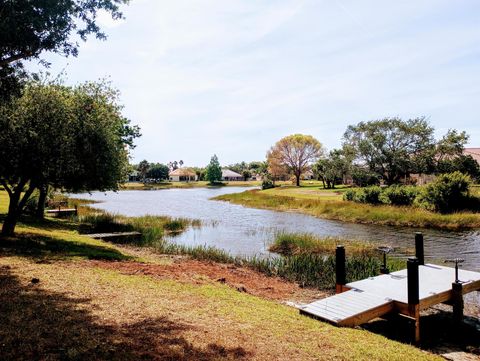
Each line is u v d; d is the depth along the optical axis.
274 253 18.75
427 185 32.41
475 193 31.53
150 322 6.89
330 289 12.56
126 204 51.12
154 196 71.62
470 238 22.70
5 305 7.12
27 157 14.00
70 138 14.22
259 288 12.34
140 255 16.84
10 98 11.86
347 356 6.11
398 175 51.56
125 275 10.93
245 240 22.66
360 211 32.78
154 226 26.28
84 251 14.52
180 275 11.91
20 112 13.77
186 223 29.34
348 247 19.16
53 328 6.16
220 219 33.41
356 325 8.37
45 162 14.12
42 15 9.25
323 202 39.09
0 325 6.11
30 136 13.75
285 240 20.14
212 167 124.12
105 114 16.41
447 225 27.12
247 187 111.50
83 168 15.09
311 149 82.00
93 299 8.06
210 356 5.62
